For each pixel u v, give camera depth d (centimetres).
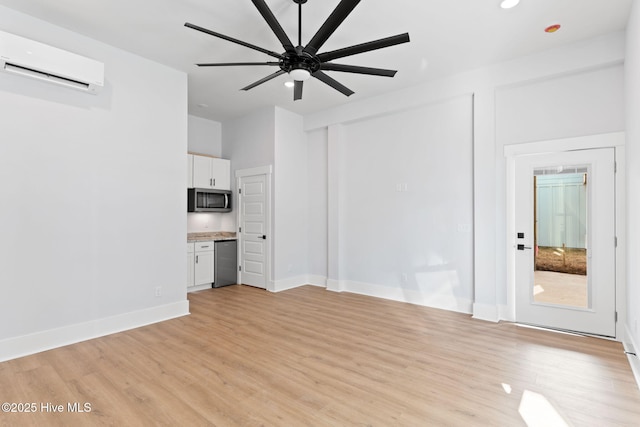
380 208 484
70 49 306
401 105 444
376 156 489
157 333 331
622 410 199
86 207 316
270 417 193
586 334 326
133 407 203
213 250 537
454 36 313
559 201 342
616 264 312
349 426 185
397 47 335
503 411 199
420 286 444
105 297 328
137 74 354
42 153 290
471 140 405
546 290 348
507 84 362
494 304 370
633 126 264
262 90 451
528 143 355
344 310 413
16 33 275
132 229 349
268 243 526
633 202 268
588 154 325
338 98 482
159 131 372
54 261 296
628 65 283
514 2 262
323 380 237
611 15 277
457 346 298
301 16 279
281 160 529
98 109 325
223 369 253
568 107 335
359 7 269
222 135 605
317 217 561
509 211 367
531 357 274
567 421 189
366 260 499
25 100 280
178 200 389
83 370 250
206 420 190
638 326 253
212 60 367
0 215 268
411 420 191
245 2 266
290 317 384
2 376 240
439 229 430
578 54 320
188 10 277
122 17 286
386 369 253
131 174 348
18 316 276
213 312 403
